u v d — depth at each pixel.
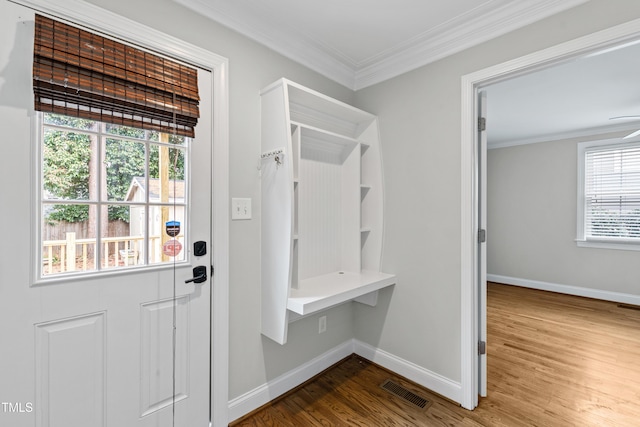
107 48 1.26
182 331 1.50
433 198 2.01
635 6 1.31
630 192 3.89
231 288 1.67
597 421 1.72
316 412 1.79
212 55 1.58
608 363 2.38
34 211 1.11
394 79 2.22
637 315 3.49
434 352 2.00
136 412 1.36
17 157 1.08
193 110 1.52
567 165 4.38
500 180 5.04
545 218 4.58
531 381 2.13
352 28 1.83
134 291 1.35
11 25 1.06
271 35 1.82
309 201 2.13
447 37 1.88
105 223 1.27
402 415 1.76
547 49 1.54
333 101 1.97
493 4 1.62
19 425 1.09
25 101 1.09
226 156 1.62
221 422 1.62
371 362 2.38
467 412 1.79
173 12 1.45
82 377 1.22
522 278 4.82
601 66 2.33
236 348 1.70
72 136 1.19
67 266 1.19
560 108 3.28
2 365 1.06
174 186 1.47
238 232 1.70
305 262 2.11
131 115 1.32
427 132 2.03
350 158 2.32
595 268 4.15
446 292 1.94
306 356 2.12
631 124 3.85
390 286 2.26
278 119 1.68
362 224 2.43
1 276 1.05
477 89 1.87
